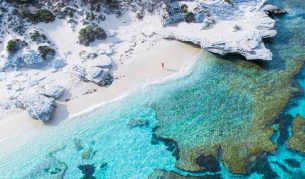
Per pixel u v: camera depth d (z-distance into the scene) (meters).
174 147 46.88
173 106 51.91
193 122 49.78
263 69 56.75
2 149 47.66
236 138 47.34
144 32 63.47
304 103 51.50
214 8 65.06
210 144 46.88
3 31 60.94
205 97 52.88
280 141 46.66
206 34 61.44
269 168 43.91
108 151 47.03
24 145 48.12
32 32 60.47
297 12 68.56
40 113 50.19
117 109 51.94
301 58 58.50
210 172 43.84
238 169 43.84
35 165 45.94
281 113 50.09
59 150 47.44
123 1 67.12
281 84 54.31
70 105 52.72
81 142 48.19
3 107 52.38
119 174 44.44
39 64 58.03
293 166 44.00
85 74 56.09
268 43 61.53
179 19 64.88
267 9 67.31
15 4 63.03
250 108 51.03
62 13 63.59
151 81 55.69
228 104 51.75
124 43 62.00
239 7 66.56
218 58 58.88
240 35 60.56
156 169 44.59
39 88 54.28
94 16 64.12
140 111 51.50
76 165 45.75
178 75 56.44
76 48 60.62
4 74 56.75
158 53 60.19
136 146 47.34
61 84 55.31
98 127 49.81
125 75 56.72
